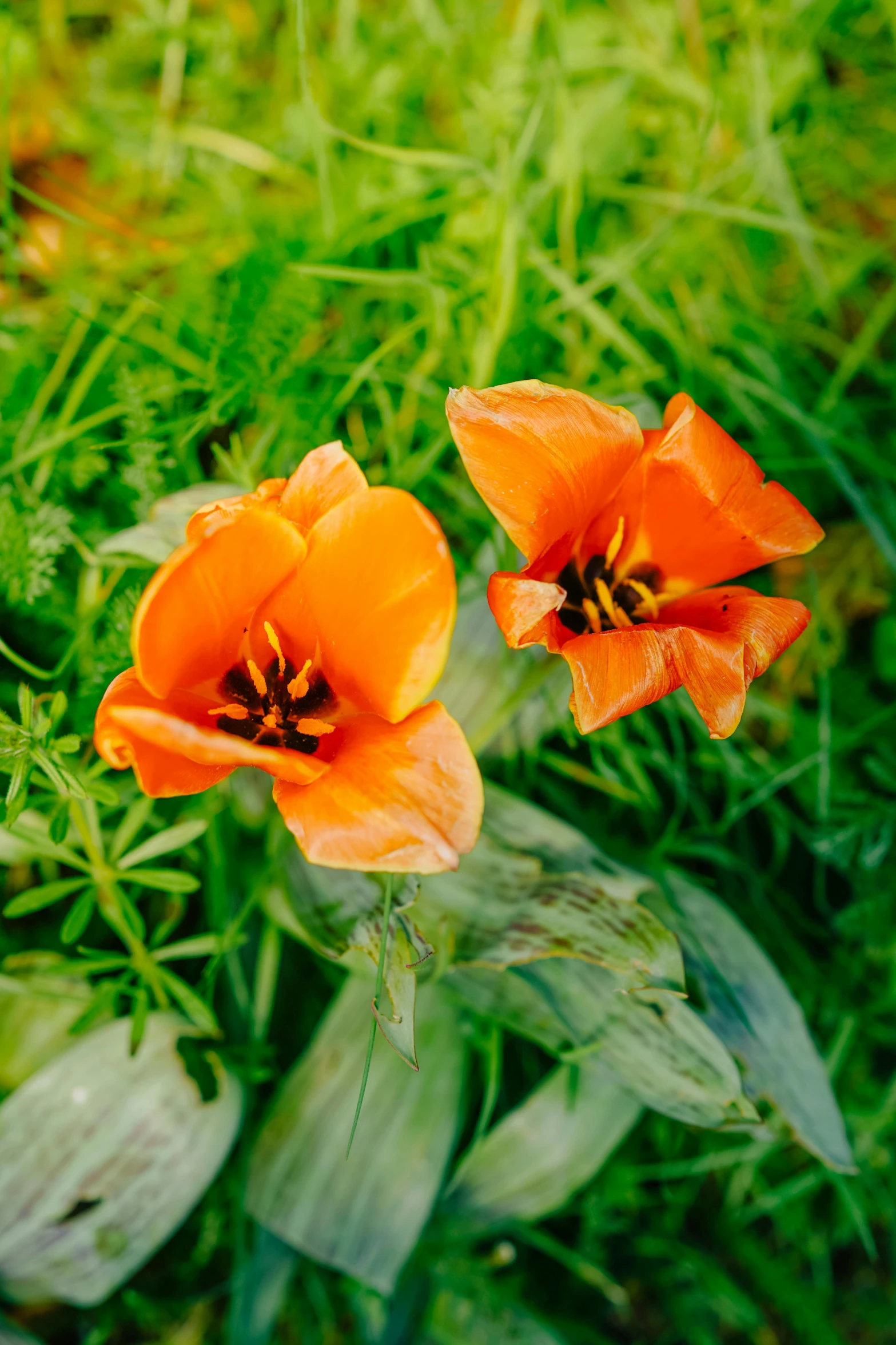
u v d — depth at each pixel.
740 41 0.70
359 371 0.59
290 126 0.66
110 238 0.63
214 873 0.55
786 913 0.65
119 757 0.43
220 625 0.45
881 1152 0.65
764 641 0.47
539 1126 0.58
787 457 0.67
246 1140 0.57
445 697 0.55
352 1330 0.62
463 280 0.64
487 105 0.66
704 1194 0.66
